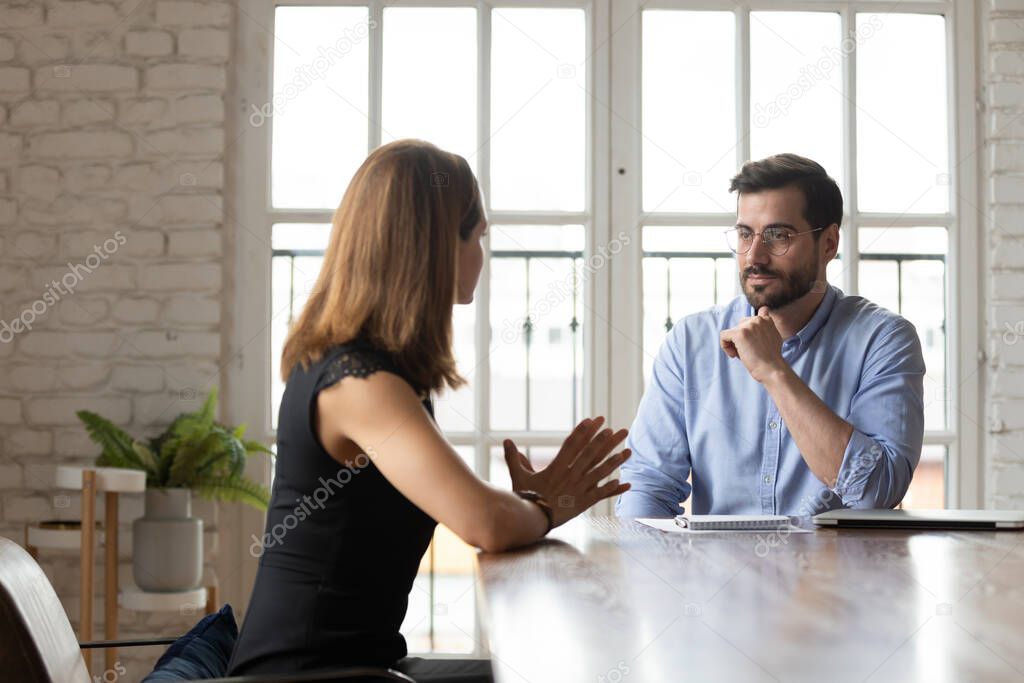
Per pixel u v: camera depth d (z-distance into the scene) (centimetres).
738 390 227
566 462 160
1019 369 330
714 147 333
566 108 331
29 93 323
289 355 135
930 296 333
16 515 319
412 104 330
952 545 151
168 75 324
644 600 106
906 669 78
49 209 322
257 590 131
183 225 323
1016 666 78
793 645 86
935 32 337
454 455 129
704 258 331
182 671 143
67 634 131
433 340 135
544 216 328
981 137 335
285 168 330
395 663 140
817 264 224
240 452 297
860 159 334
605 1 330
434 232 135
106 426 300
